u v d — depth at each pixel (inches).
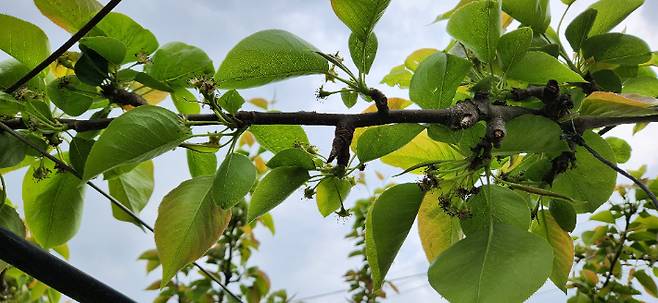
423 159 21.2
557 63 17.9
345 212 18.7
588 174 20.0
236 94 15.5
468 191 17.7
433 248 20.6
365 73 16.6
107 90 18.0
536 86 18.8
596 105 17.9
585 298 37.5
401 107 22.9
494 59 18.4
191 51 19.1
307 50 16.7
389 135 17.0
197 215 16.0
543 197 21.6
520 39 18.0
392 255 17.7
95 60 17.5
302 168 16.6
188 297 46.6
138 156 14.6
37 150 17.3
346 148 15.9
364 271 52.6
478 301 13.9
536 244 14.8
